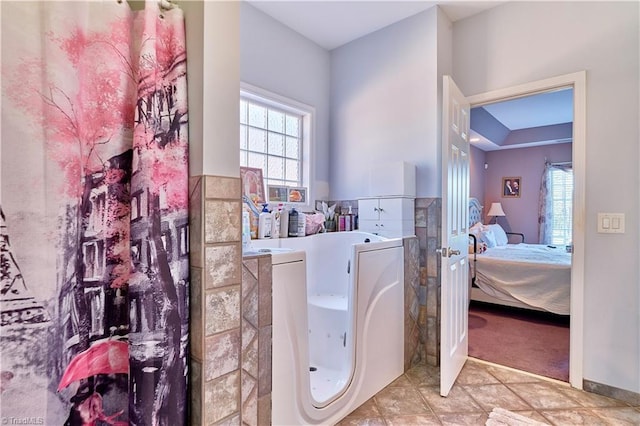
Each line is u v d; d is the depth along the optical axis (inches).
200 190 40.0
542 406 72.7
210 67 40.6
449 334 78.2
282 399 52.7
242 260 44.9
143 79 39.1
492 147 240.5
